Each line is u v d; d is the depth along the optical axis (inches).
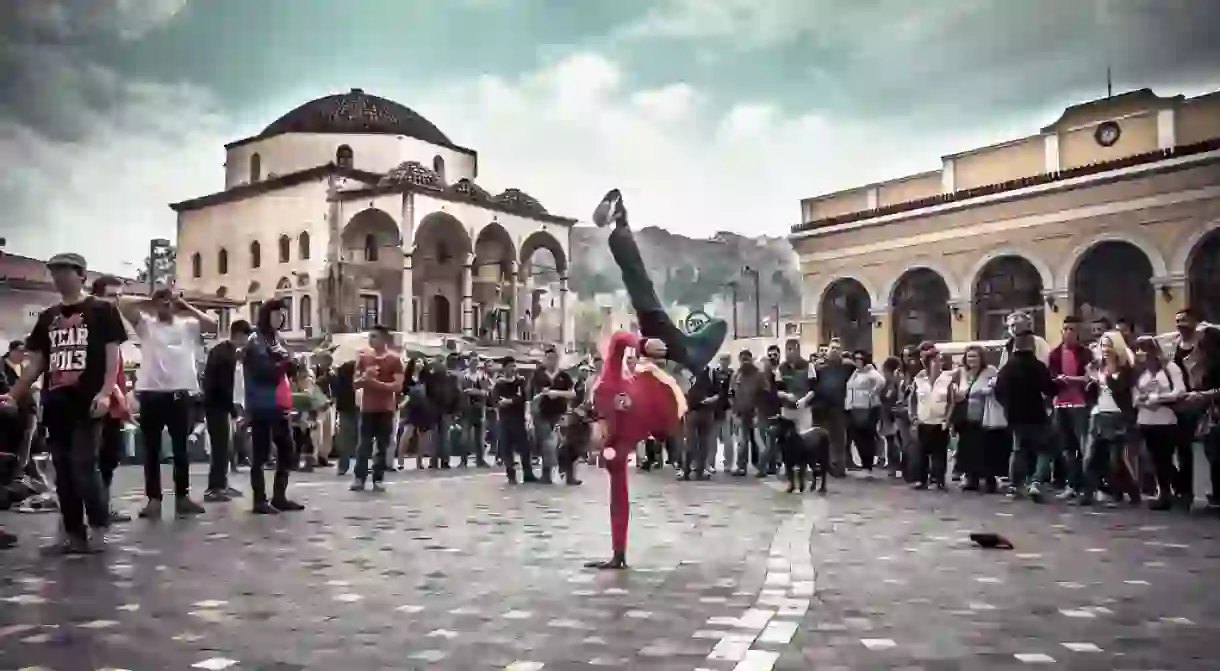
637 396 277.6
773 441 637.3
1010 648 185.2
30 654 180.9
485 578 260.1
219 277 1796.3
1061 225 1076.5
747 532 357.1
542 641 191.2
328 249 1798.7
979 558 294.0
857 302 1299.2
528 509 435.5
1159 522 383.2
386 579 258.4
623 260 290.8
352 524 377.1
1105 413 442.6
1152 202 1005.8
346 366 635.5
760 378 648.4
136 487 540.4
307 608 221.8
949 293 1178.6
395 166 1893.5
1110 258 1054.4
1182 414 422.3
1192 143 981.2
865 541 332.2
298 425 669.3
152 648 185.3
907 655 179.9
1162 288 997.2
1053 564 282.7
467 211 1876.2
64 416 299.6
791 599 231.5
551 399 589.0
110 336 306.8
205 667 171.8
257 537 339.0
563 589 244.8
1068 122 1094.4
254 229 1852.9
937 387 542.0
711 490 541.6
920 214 1195.3
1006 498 487.5
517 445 586.9
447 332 1918.1
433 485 570.3
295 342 1739.7
